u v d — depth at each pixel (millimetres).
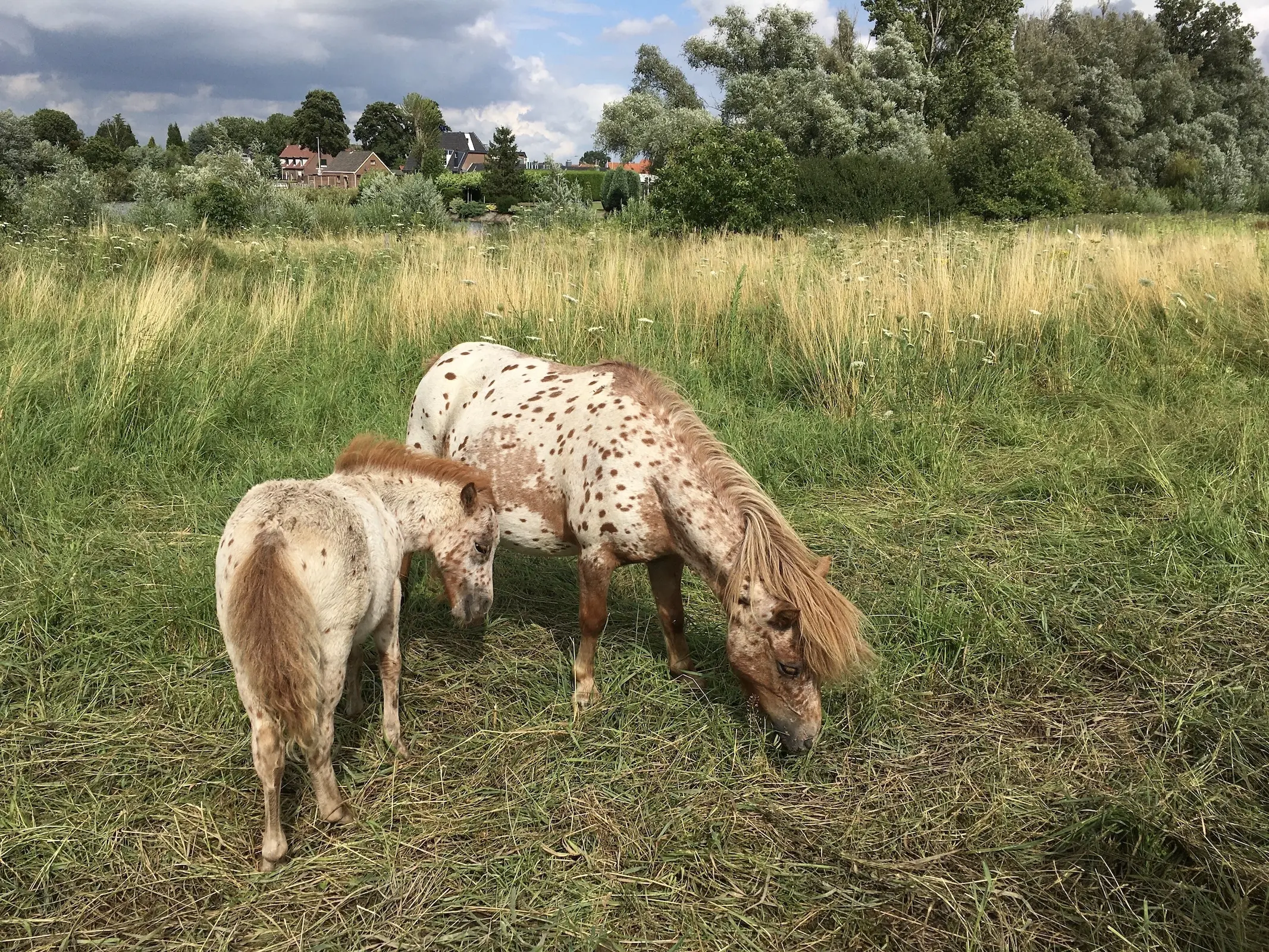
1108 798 2803
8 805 2742
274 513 2568
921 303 7707
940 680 3549
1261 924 2355
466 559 3367
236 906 2436
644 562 3344
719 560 3037
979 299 7875
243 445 5809
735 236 14406
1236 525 4379
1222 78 48406
